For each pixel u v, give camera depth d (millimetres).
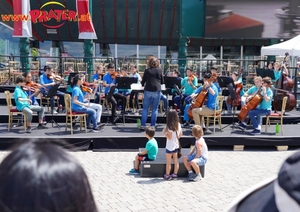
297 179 746
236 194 4859
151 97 7977
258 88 7898
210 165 6336
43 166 676
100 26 16297
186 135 7609
